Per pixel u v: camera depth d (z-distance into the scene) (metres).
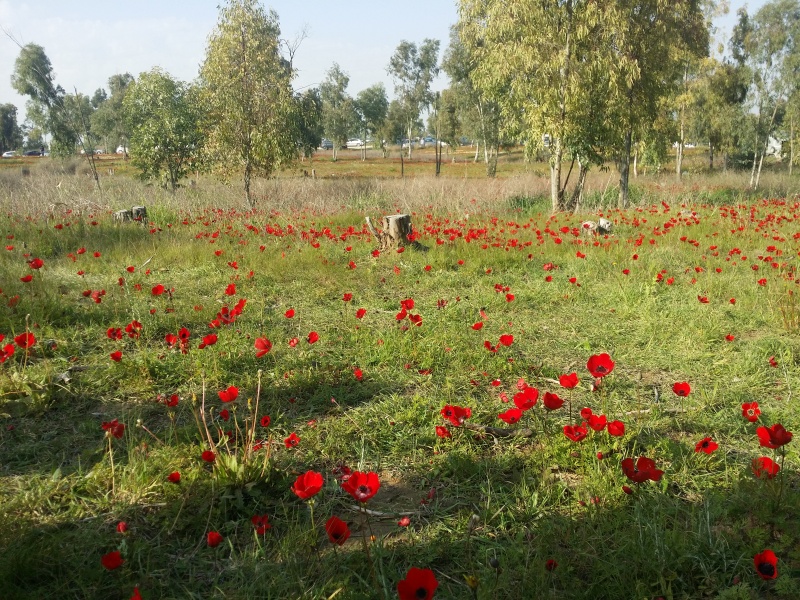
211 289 7.21
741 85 42.78
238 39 17.53
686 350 5.20
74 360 4.70
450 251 9.23
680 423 3.85
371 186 21.22
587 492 2.94
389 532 2.78
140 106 24.59
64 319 5.52
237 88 17.44
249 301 6.58
